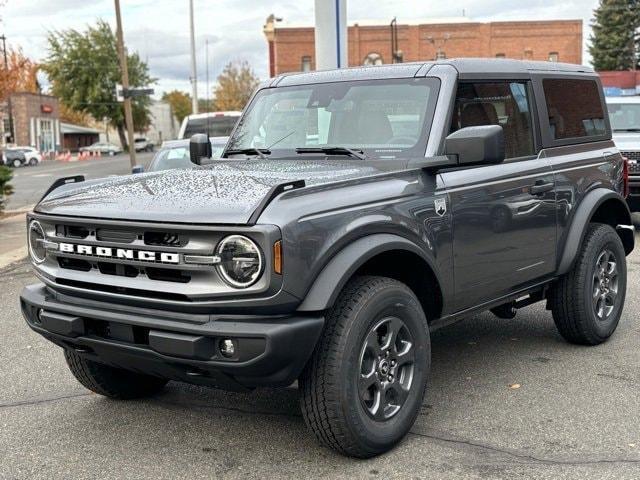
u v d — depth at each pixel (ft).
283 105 16.74
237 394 16.38
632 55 216.95
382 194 12.93
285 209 11.35
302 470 12.62
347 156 14.90
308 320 11.48
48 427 14.78
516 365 17.88
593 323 18.60
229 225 11.09
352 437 12.26
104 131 339.57
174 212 11.55
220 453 13.38
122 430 14.53
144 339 12.05
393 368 13.06
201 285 11.35
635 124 42.16
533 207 16.44
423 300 14.57
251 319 11.33
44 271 13.23
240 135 17.22
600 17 221.25
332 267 11.73
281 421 14.76
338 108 15.79
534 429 14.08
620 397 15.64
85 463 13.14
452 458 12.92
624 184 20.35
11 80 62.69
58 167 157.28
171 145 38.37
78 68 249.55
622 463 12.60
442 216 13.99
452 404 15.43
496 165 15.74
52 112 252.62
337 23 43.65
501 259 15.67
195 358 11.35
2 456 13.50
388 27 201.36
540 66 17.98
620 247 19.48
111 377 15.53
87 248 12.39
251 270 11.03
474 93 15.49
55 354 19.76
